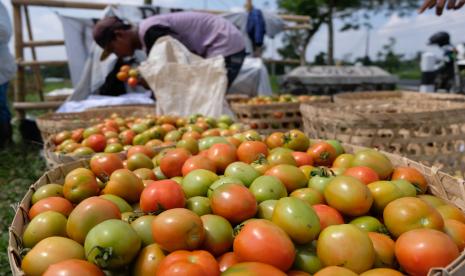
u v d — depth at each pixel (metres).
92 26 7.18
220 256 1.55
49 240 1.47
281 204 1.59
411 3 25.22
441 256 1.31
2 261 2.76
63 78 28.36
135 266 1.45
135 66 6.80
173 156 2.34
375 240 1.52
